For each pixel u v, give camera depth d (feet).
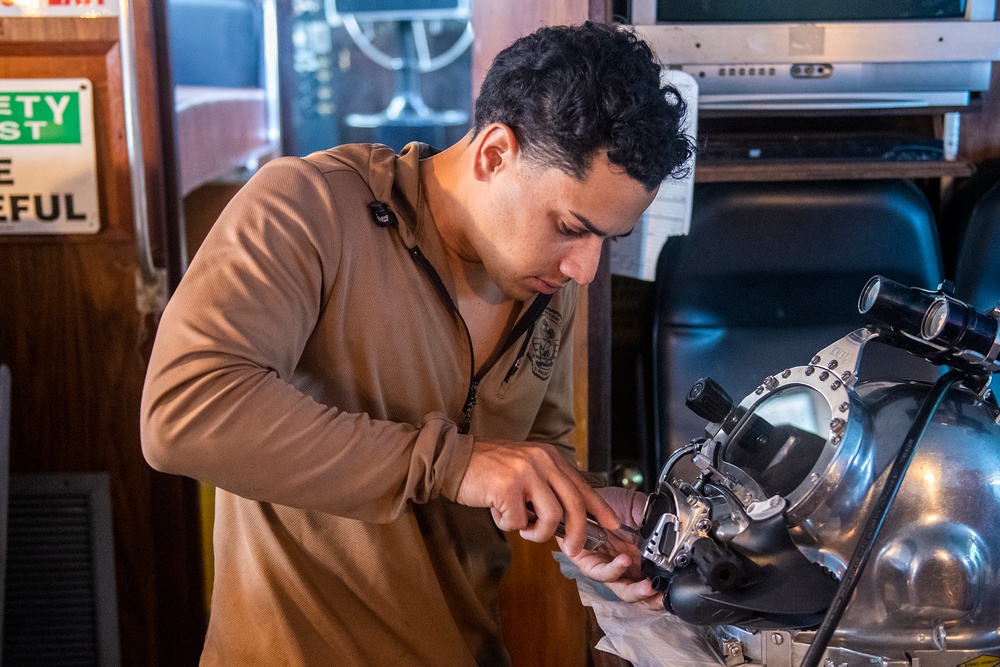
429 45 21.42
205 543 6.76
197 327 3.05
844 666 2.98
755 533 2.89
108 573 6.16
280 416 3.03
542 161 3.07
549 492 3.17
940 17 6.15
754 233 6.00
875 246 6.05
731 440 3.16
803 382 3.12
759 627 3.07
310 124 20.90
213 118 8.18
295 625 3.73
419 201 3.58
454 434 3.26
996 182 6.13
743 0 6.04
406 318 3.57
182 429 2.98
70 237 5.83
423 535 3.94
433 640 3.85
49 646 6.23
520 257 3.32
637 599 3.56
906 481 2.90
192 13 10.38
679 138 3.13
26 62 5.63
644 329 6.75
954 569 2.85
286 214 3.27
